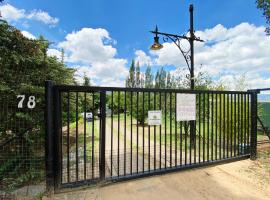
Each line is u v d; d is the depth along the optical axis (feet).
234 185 12.25
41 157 12.60
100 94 11.86
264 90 18.35
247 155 17.24
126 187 11.82
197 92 15.24
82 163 16.01
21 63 14.15
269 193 11.28
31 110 13.23
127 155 19.02
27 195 10.50
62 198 10.40
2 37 13.21
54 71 17.28
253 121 17.53
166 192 11.28
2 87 12.16
